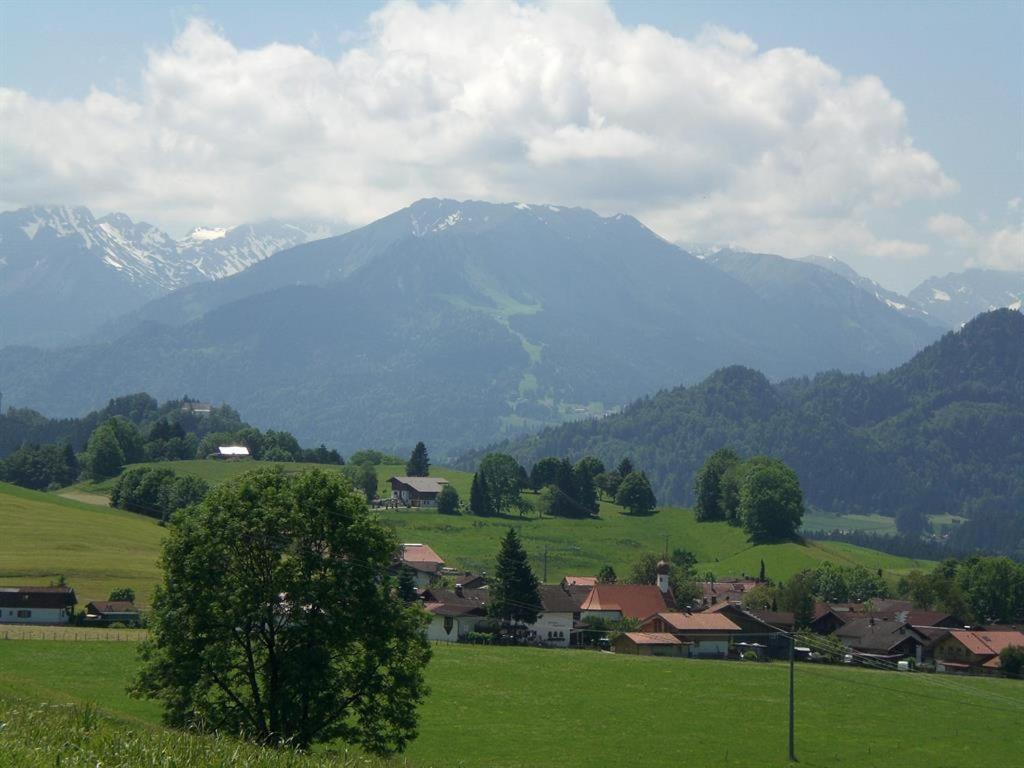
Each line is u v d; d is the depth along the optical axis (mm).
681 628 127188
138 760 26016
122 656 85750
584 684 93125
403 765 33812
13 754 24656
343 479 51562
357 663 48406
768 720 83625
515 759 66938
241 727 45125
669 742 74500
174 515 50719
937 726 84625
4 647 87625
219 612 46656
